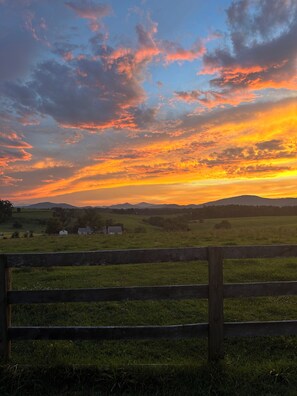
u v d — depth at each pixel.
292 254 5.41
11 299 5.38
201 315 8.62
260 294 5.40
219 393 4.75
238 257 5.39
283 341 6.80
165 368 5.19
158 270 13.98
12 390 4.88
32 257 5.36
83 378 5.07
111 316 8.70
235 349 6.59
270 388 4.83
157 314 8.73
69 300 5.38
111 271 14.05
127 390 4.85
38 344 6.75
